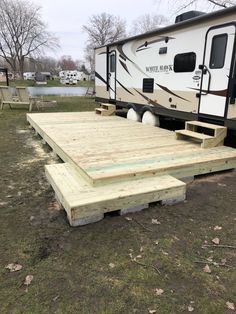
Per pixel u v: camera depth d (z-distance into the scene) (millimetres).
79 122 6605
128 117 7680
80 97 17578
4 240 2418
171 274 2049
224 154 4066
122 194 2795
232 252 2307
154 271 2076
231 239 2482
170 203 3070
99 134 5230
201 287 1934
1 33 42031
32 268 2094
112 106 7867
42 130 5629
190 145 4496
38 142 5809
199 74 5012
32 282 1959
